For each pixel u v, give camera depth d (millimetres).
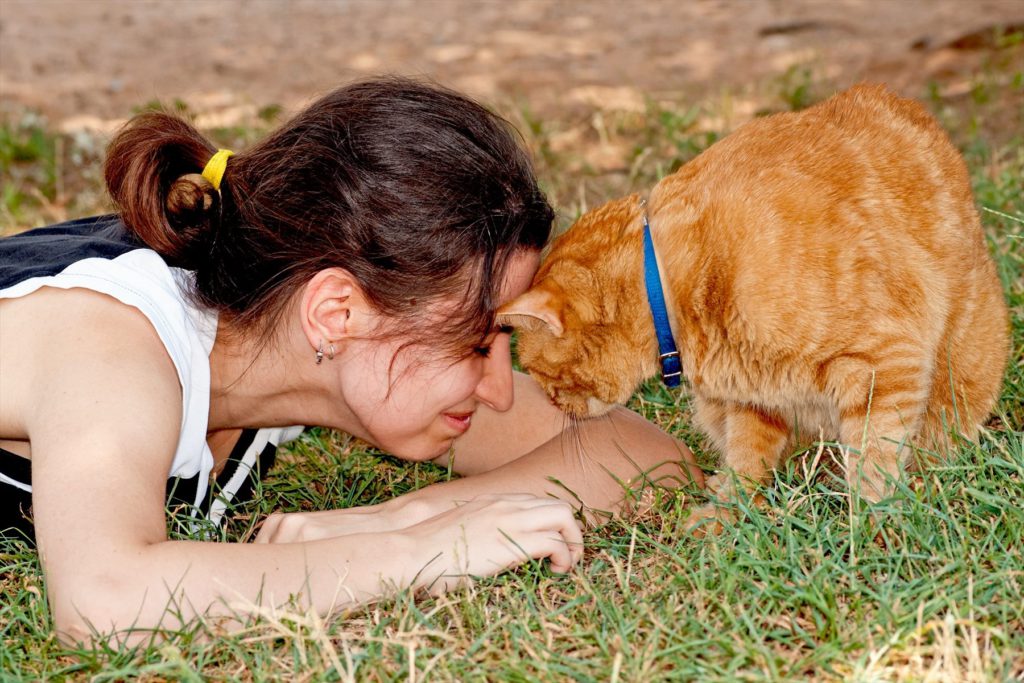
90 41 8484
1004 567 2217
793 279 2672
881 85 3145
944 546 2324
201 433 2408
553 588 2406
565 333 2912
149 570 2021
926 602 2172
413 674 2021
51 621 2287
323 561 2174
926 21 7480
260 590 2104
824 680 2002
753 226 2717
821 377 2760
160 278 2340
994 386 3053
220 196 2426
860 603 2150
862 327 2666
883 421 2709
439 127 2404
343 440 3322
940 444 2945
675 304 2834
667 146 5816
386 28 8617
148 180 2406
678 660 2051
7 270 2338
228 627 2111
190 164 2502
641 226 2912
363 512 2535
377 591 2189
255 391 2529
